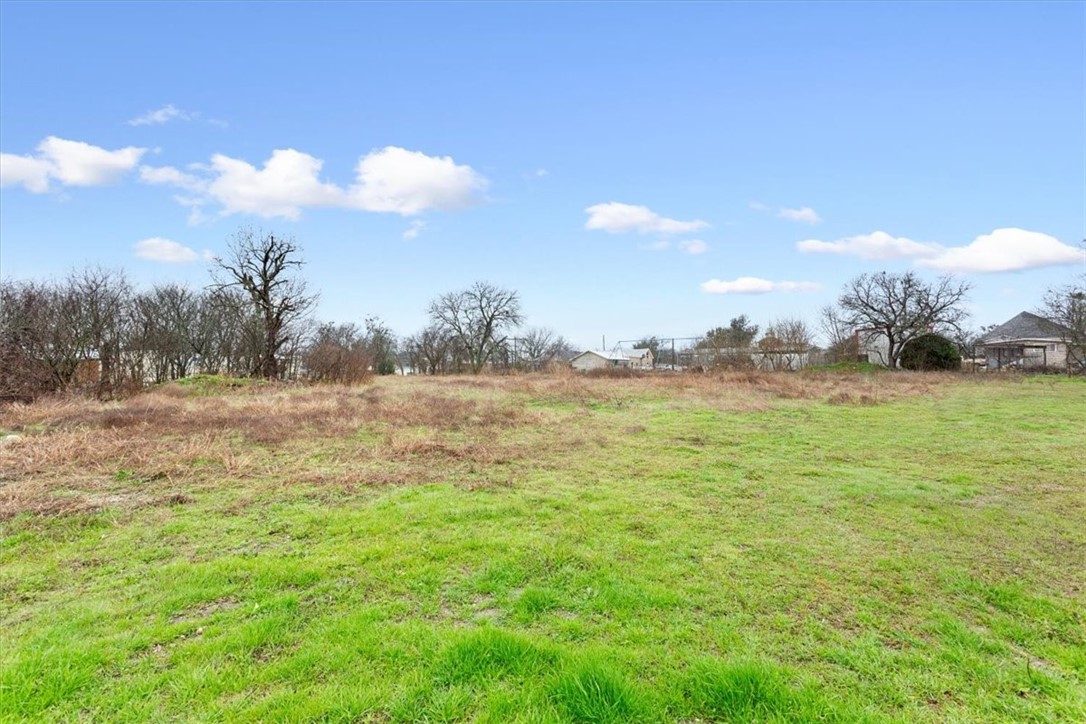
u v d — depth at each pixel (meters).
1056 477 5.08
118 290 15.39
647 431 7.85
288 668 2.04
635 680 1.97
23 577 2.86
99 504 4.09
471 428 8.11
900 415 9.34
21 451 5.75
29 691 1.88
